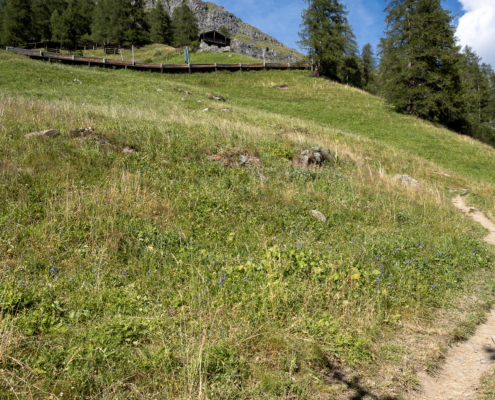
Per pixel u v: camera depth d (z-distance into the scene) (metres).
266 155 11.58
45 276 4.22
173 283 4.52
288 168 11.24
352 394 3.09
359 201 9.95
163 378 2.91
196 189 8.05
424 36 33.66
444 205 11.95
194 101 23.67
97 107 14.73
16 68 25.16
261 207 7.91
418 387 3.27
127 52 73.56
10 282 3.86
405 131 27.89
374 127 28.33
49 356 2.93
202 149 10.66
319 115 30.30
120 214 6.20
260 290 4.43
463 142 26.86
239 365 3.18
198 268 4.81
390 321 4.35
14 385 2.60
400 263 6.08
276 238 6.39
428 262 6.46
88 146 8.75
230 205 7.61
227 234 6.34
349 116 30.97
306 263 5.16
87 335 3.27
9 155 7.45
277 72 45.78
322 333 3.84
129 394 2.74
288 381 3.09
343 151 15.87
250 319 3.87
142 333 3.44
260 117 22.19
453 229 9.27
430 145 24.97
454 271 6.24
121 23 79.31
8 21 74.00
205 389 2.75
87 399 2.65
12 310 3.46
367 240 7.00
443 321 4.64
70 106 13.90
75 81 25.00
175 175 8.57
